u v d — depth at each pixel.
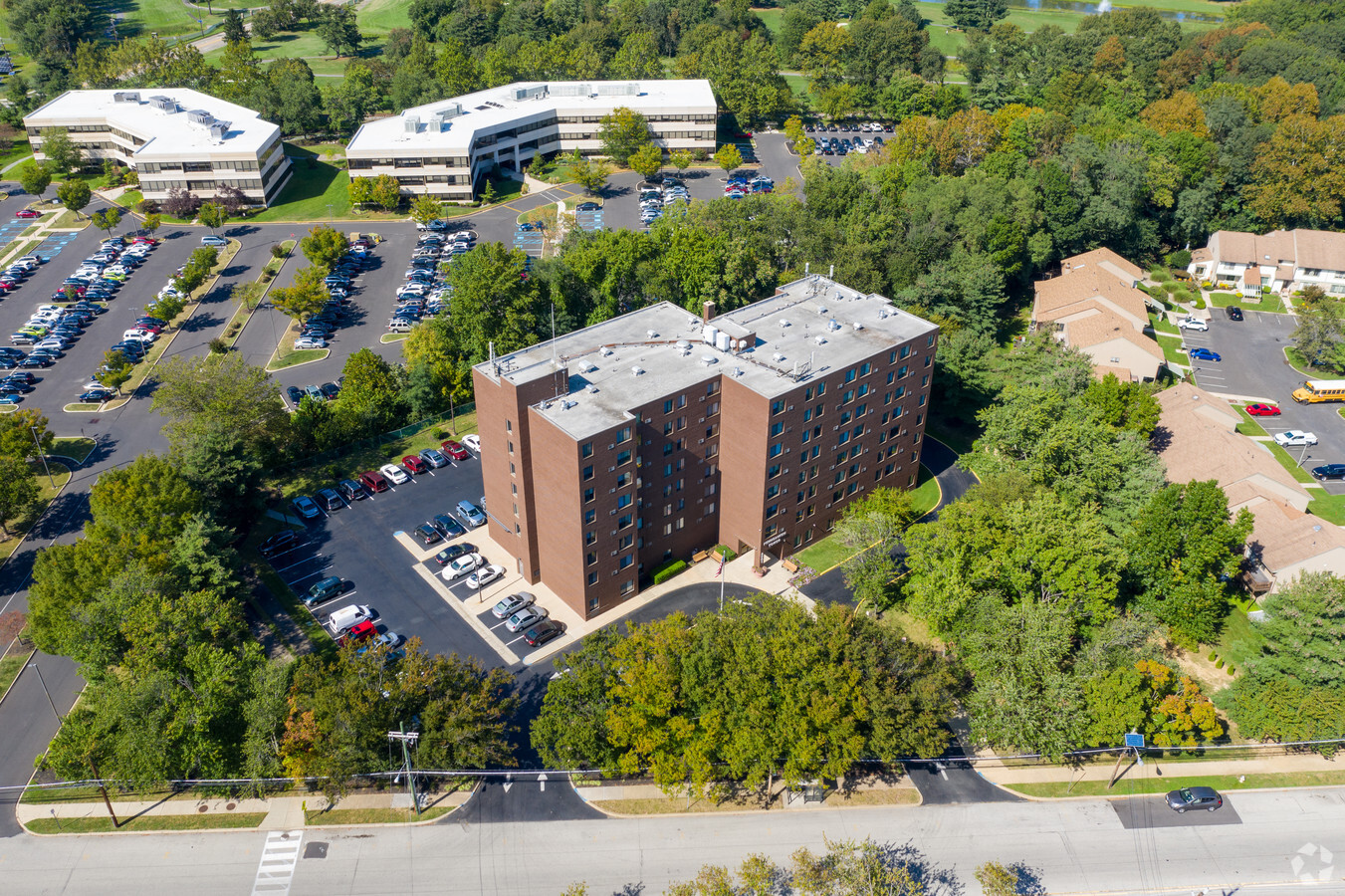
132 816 79.31
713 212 160.88
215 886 74.25
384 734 75.81
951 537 91.81
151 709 77.06
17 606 100.31
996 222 160.25
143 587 86.12
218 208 186.38
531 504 99.69
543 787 82.50
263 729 75.44
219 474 105.31
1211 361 156.12
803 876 68.31
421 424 131.88
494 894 74.12
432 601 101.88
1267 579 102.12
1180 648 98.00
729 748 75.88
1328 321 149.88
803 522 109.94
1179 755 86.75
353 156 198.62
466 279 139.88
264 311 163.75
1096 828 80.00
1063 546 90.25
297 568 105.88
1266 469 113.56
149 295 167.12
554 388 96.25
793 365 103.00
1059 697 80.56
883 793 82.56
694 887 69.50
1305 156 188.00
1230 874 76.81
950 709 80.88
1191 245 196.25
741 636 79.44
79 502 117.06
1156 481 103.31
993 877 69.62
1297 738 83.25
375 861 76.25
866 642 80.81
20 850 76.38
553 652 95.50
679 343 105.81
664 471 100.81
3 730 86.12
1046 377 120.44
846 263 150.50
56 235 188.38
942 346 133.25
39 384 141.50
